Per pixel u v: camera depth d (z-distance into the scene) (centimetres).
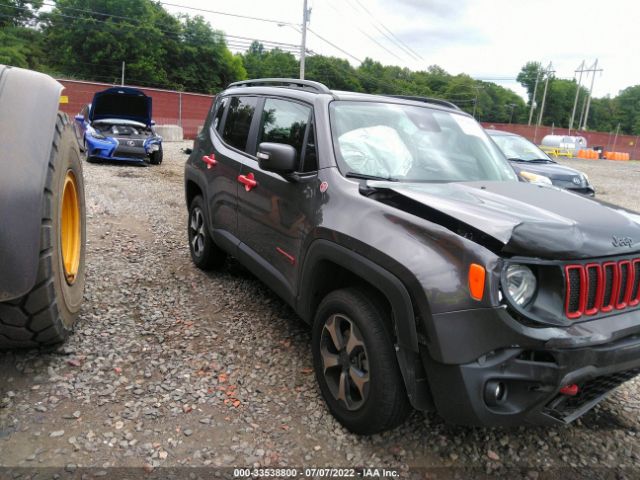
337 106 357
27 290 253
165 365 338
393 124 363
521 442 287
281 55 7462
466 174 351
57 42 6203
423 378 247
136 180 1103
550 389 226
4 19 6256
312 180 327
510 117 10438
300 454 265
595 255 232
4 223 244
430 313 229
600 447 287
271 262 371
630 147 6128
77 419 277
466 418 232
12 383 303
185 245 611
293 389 322
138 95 1379
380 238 258
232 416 291
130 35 6156
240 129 450
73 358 332
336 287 319
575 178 1002
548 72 7938
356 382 273
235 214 427
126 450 258
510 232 222
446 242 235
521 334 218
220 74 7075
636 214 293
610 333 232
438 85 9406
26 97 271
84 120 1457
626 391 351
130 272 498
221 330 394
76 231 358
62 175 314
